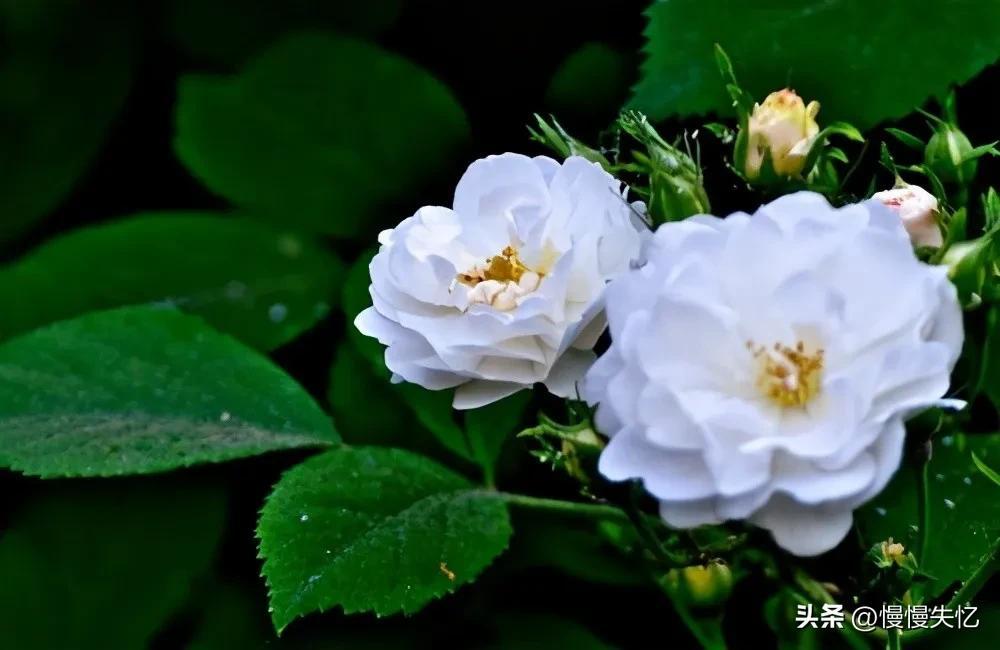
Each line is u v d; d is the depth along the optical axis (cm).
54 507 63
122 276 67
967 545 62
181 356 64
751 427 54
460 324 58
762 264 56
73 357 64
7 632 62
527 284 58
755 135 58
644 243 57
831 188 59
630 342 55
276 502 60
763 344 56
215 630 62
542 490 64
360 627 62
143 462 62
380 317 59
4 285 67
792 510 55
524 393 63
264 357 64
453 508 61
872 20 64
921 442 56
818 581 59
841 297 54
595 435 57
